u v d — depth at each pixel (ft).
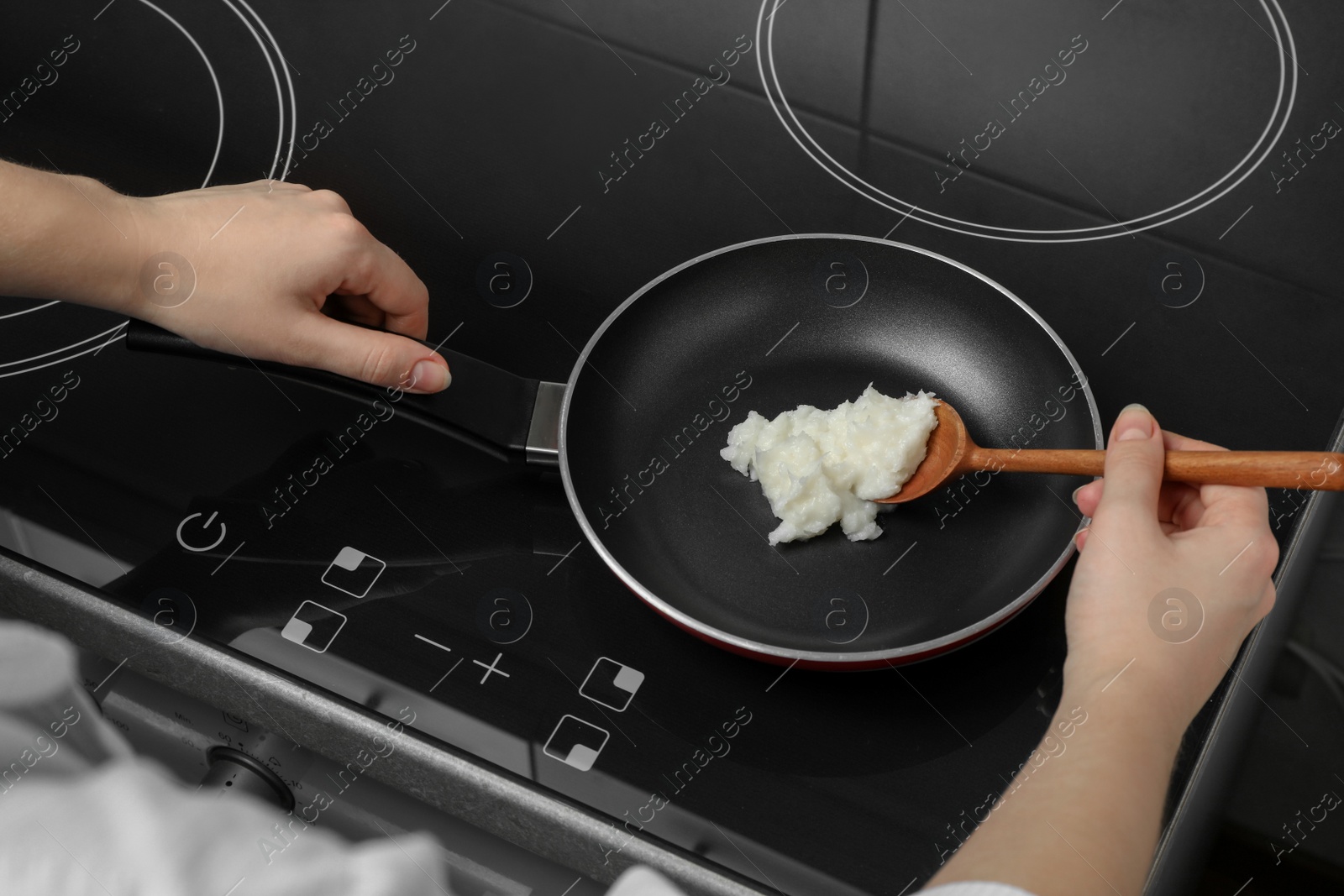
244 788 1.94
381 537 2.07
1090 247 2.44
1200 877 1.75
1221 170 2.56
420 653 1.92
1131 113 2.68
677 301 2.38
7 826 1.79
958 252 2.45
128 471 2.17
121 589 2.00
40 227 2.03
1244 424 2.15
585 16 2.99
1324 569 2.03
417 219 2.56
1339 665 1.94
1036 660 1.90
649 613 1.98
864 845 1.70
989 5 2.92
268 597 1.99
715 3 2.99
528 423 2.16
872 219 2.52
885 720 1.84
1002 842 1.39
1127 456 1.83
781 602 2.03
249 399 2.29
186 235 2.15
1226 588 1.70
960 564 2.06
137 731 2.07
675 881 1.70
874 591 2.04
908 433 2.09
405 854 1.86
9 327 2.39
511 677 1.89
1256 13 2.83
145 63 2.89
